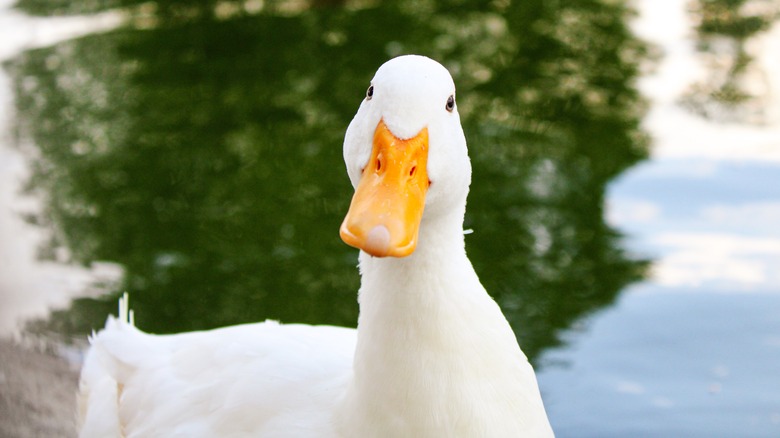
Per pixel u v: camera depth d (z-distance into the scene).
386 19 11.96
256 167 8.72
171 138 9.40
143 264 7.34
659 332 6.38
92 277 7.20
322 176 8.48
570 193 8.09
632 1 12.38
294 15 12.32
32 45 12.07
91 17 12.90
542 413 3.54
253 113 9.76
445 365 3.29
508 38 11.29
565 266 7.09
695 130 9.12
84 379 4.72
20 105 10.44
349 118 9.51
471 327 3.32
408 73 3.06
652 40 11.20
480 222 7.69
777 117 9.29
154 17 12.71
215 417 3.88
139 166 8.90
